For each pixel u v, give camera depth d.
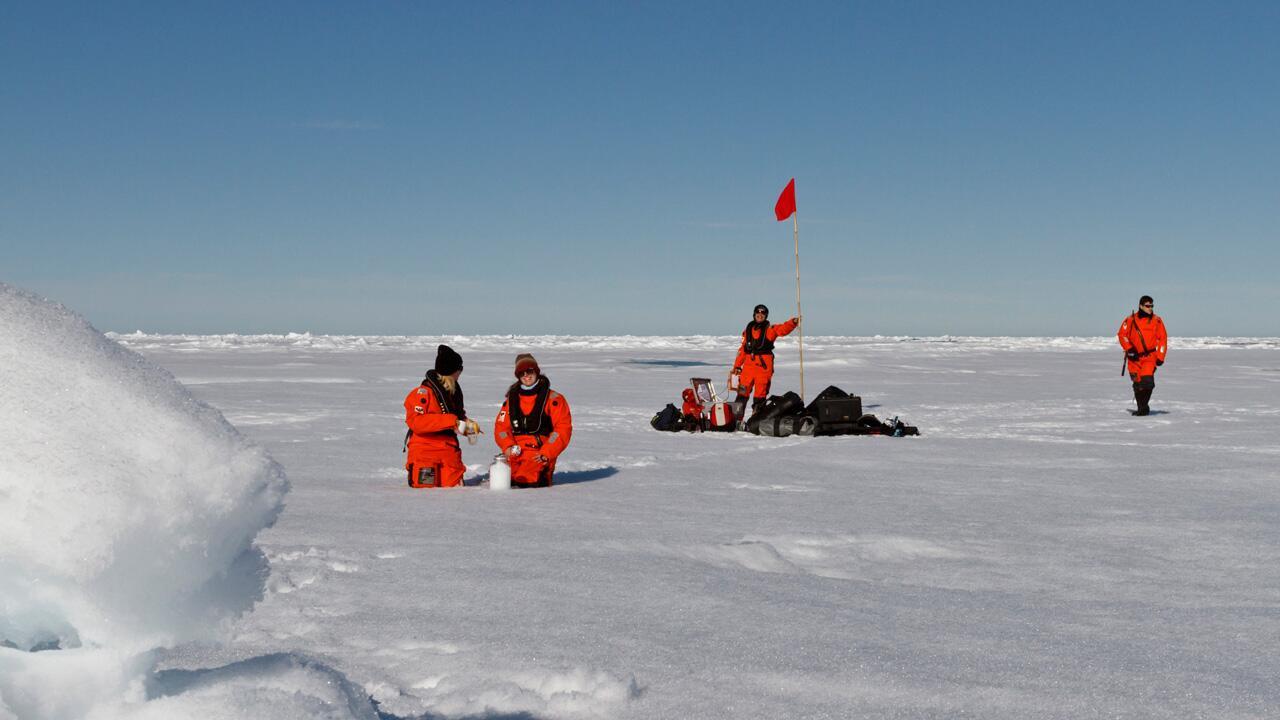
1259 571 4.44
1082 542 5.12
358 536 4.86
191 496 1.01
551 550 4.55
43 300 1.20
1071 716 2.45
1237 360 47.12
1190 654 3.02
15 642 1.08
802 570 4.45
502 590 3.72
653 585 3.85
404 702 2.48
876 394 21.19
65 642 1.12
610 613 3.40
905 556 4.80
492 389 22.31
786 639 3.11
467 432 7.18
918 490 7.13
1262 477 7.92
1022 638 3.19
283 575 3.85
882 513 6.01
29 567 0.92
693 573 4.11
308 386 22.72
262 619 3.24
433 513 5.75
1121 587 4.09
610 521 5.53
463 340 107.62
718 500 6.54
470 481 7.78
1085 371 34.66
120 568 0.96
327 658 2.84
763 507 6.22
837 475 8.02
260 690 1.38
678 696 2.56
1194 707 2.53
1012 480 7.73
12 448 0.95
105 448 0.99
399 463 8.69
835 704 2.51
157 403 1.08
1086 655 2.99
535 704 2.47
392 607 3.44
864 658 2.91
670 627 3.23
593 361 43.72
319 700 1.44
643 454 9.75
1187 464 8.88
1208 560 4.69
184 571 1.01
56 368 1.05
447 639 3.04
